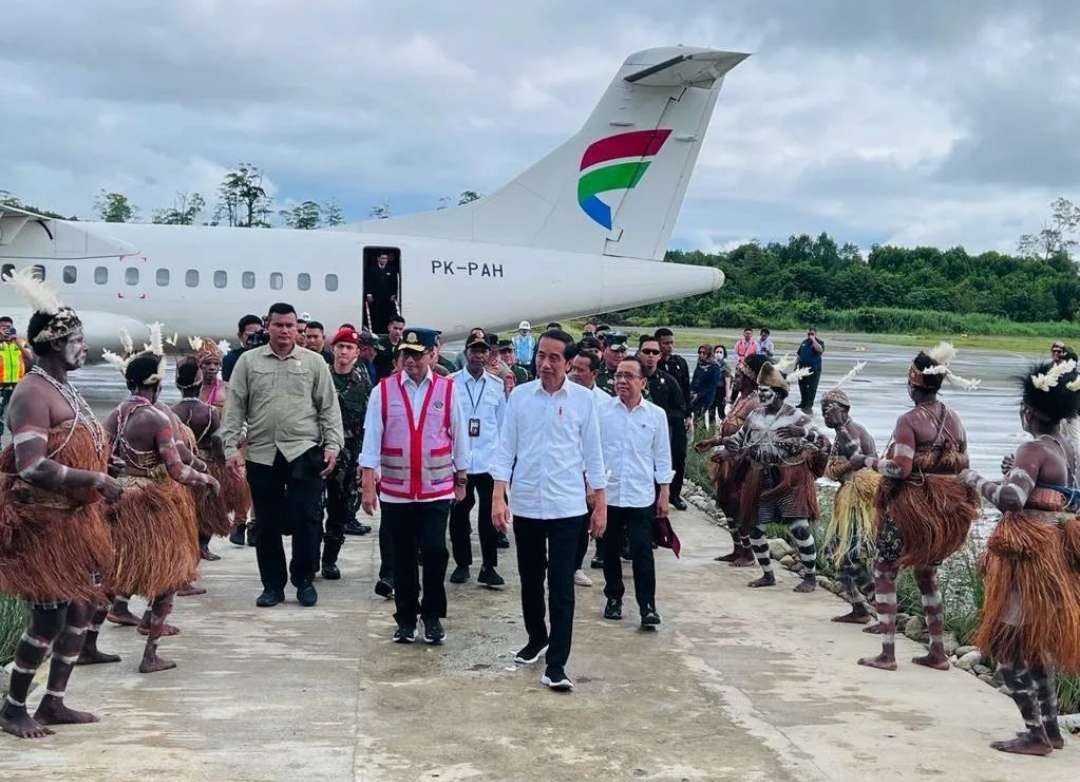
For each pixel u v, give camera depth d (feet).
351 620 23.61
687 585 27.96
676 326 200.85
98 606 17.02
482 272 64.18
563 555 19.36
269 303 63.98
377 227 65.98
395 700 18.19
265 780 14.48
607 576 24.44
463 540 27.81
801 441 26.89
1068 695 19.57
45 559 15.38
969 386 20.01
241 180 206.90
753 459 27.25
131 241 64.08
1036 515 16.08
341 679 19.29
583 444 20.17
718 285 66.18
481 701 18.25
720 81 64.08
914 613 24.82
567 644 19.11
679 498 39.60
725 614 24.97
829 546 28.35
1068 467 16.39
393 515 21.72
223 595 25.86
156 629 19.45
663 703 18.34
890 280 244.83
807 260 276.21
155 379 18.61
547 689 18.99
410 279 63.77
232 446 24.22
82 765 14.84
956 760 15.89
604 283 64.75
